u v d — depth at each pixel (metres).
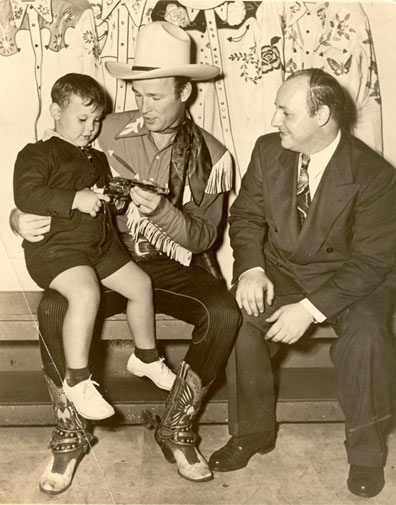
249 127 2.46
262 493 1.94
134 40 2.38
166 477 2.00
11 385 2.21
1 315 2.10
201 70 2.06
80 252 1.97
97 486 1.96
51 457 2.02
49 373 1.91
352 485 1.95
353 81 2.44
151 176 2.19
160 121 2.10
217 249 2.49
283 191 2.06
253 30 2.39
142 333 2.05
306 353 2.43
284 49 2.41
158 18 2.37
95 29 2.37
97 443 2.17
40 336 1.90
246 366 2.01
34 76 2.40
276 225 2.08
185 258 2.17
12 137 2.43
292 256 2.08
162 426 2.02
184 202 2.20
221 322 1.97
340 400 1.97
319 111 1.95
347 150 2.02
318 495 1.94
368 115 2.47
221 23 2.38
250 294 2.01
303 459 2.12
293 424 2.31
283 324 1.97
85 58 2.38
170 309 2.10
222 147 2.23
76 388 1.87
